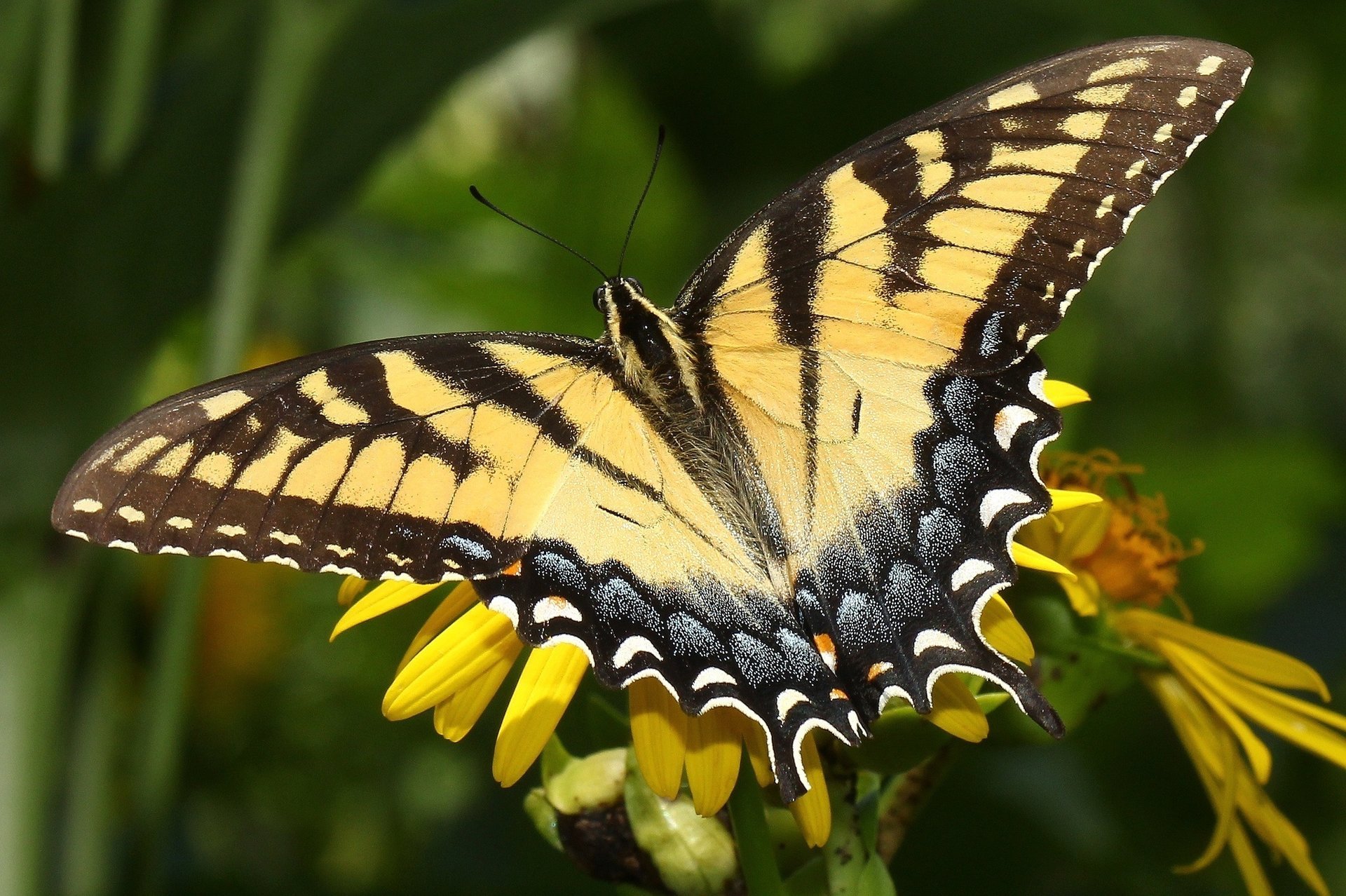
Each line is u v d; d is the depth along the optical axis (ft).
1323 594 3.62
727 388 3.03
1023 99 2.99
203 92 3.18
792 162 4.14
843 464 3.02
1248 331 4.32
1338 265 4.52
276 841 3.42
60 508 2.95
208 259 3.22
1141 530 3.10
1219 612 3.63
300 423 2.98
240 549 2.97
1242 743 3.07
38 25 3.19
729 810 2.98
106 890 3.23
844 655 2.98
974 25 3.63
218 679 3.39
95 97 3.30
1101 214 2.98
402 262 3.93
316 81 3.17
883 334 3.02
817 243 3.02
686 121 4.07
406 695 3.00
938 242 3.01
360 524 2.98
